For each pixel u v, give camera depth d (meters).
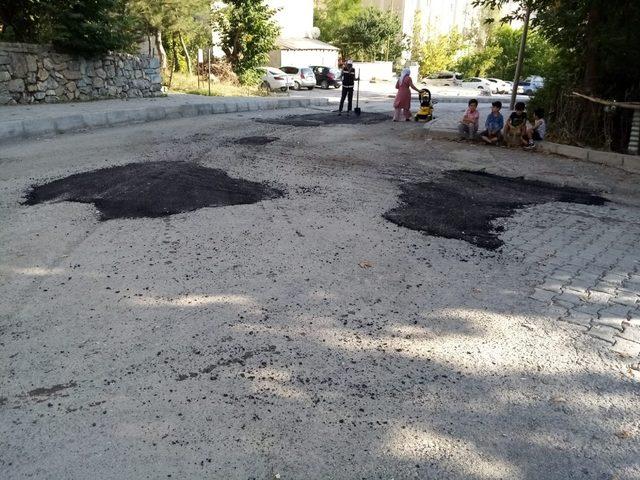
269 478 2.25
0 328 3.33
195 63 25.55
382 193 6.71
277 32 27.53
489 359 3.18
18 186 6.29
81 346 3.16
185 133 10.71
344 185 7.02
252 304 3.71
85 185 6.35
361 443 2.47
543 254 4.87
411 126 13.25
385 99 25.39
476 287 4.12
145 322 3.44
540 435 2.57
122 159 7.85
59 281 3.97
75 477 2.22
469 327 3.53
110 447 2.39
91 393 2.75
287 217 5.58
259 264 4.37
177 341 3.24
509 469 2.35
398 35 51.00
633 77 10.09
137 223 5.21
